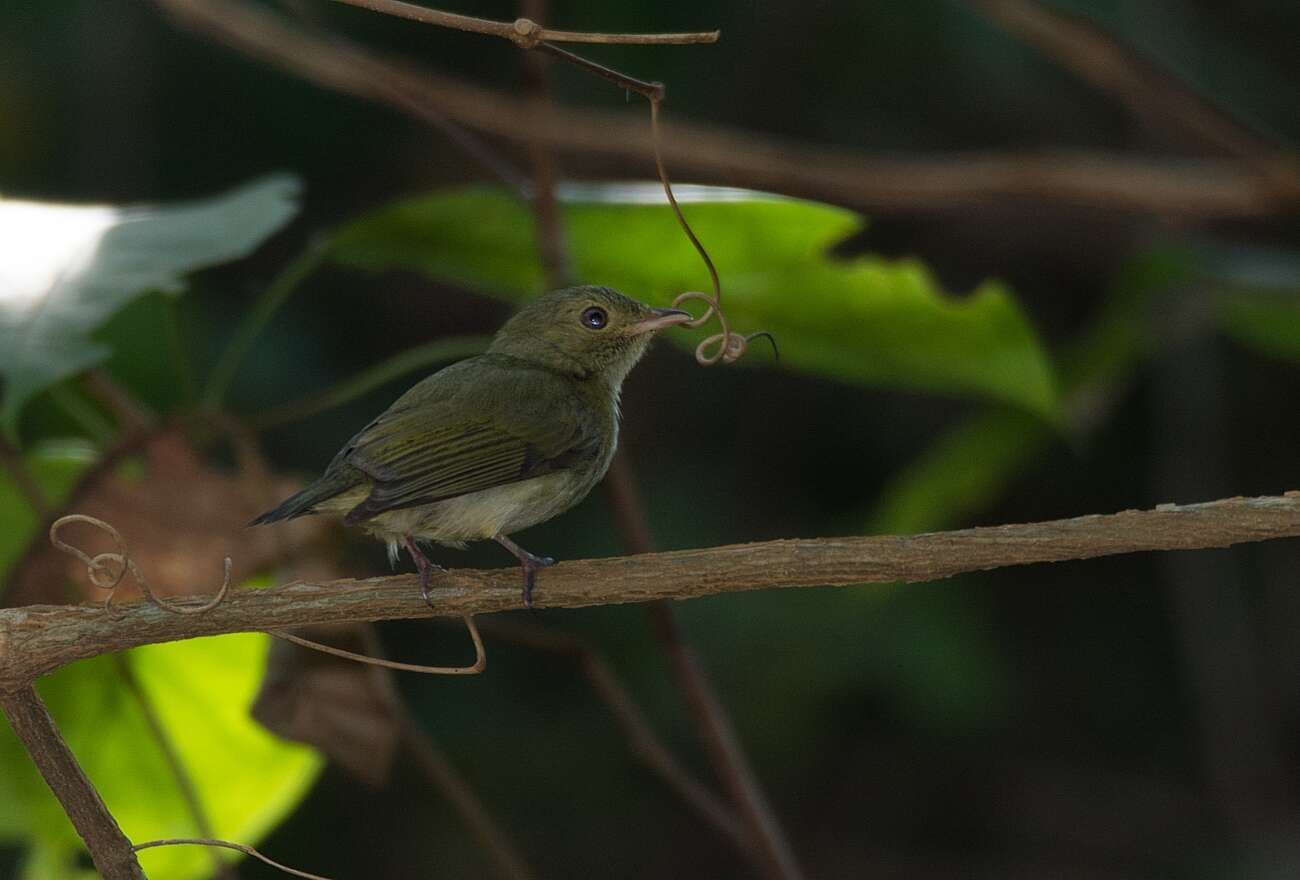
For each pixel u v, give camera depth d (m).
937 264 13.86
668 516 14.97
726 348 6.41
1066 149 13.88
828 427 15.55
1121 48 9.41
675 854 14.84
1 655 5.05
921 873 15.96
